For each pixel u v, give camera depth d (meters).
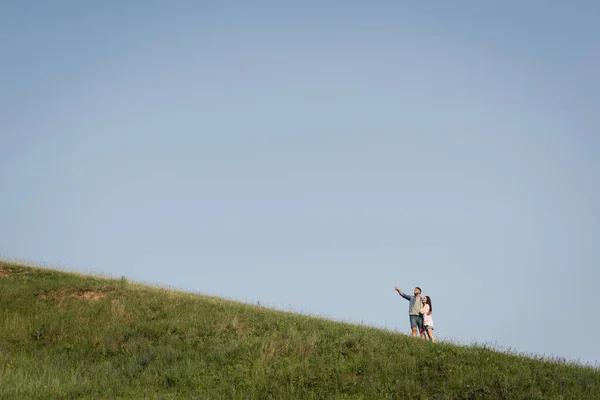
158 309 26.19
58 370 19.12
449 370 18.58
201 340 22.56
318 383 17.72
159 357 20.67
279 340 21.47
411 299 25.89
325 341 21.75
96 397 16.59
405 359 19.55
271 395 16.92
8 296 26.03
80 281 28.91
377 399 16.59
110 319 24.52
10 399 15.68
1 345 21.61
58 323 23.80
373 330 24.53
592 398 16.48
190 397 16.73
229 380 18.22
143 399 16.56
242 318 25.05
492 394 16.64
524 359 20.33
